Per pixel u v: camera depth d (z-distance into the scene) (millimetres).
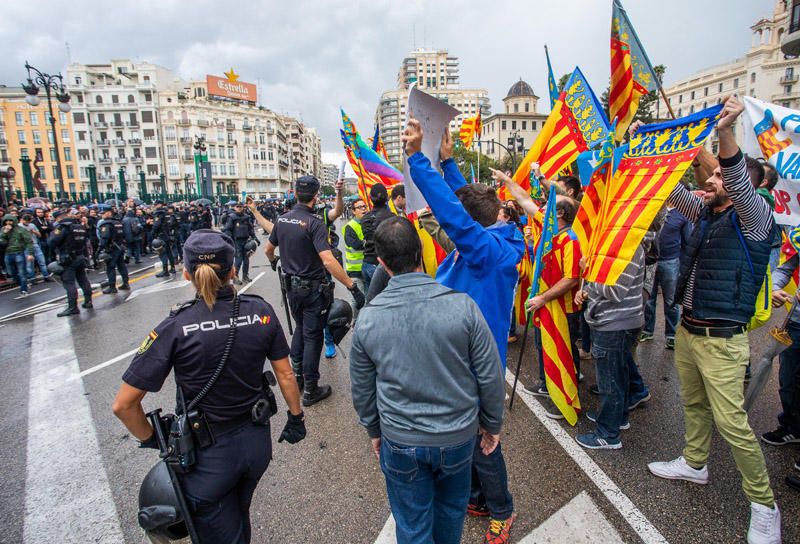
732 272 2291
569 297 3404
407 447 1583
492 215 2270
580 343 5090
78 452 3316
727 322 2328
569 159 4473
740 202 2201
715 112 2357
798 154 3088
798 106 63969
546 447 3164
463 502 1783
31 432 3637
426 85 156500
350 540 2363
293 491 2777
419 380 1564
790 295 3039
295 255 3861
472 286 2078
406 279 1653
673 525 2365
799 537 2264
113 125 78938
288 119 123125
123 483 2932
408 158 1917
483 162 52000
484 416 1748
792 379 3037
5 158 73500
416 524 1639
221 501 1742
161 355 1607
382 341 1594
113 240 9508
